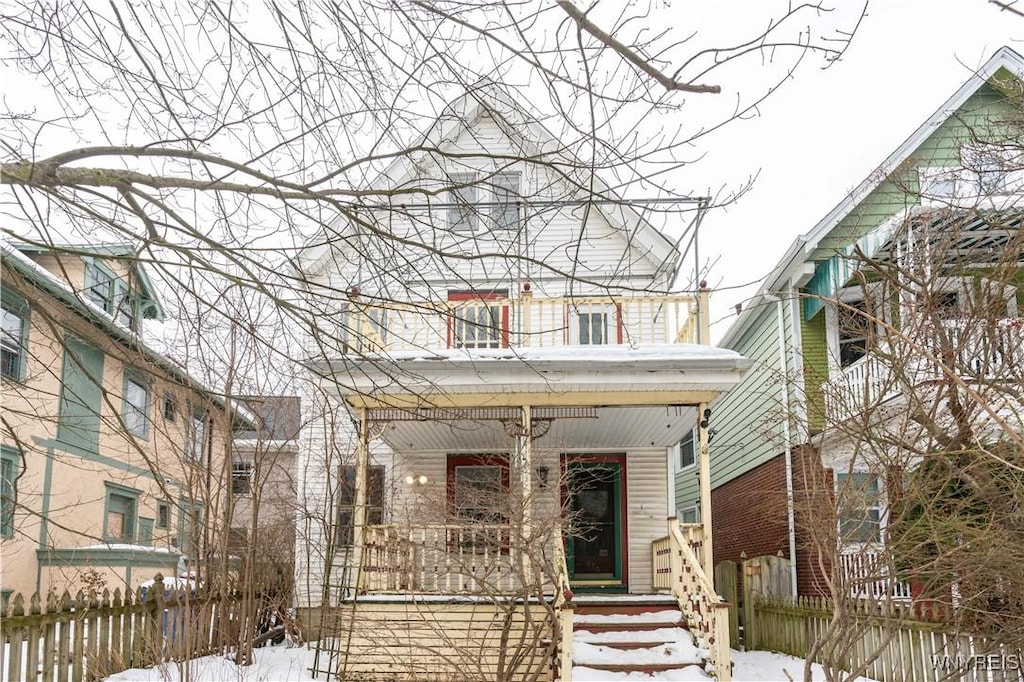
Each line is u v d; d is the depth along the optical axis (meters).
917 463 8.83
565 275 5.30
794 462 14.90
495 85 5.49
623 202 5.20
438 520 11.60
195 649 10.55
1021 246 8.12
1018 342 7.88
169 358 10.16
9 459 13.73
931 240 10.02
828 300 7.96
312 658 11.95
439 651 10.47
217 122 5.23
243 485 16.92
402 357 10.57
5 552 13.43
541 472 14.34
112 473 16.89
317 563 15.32
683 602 11.37
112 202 4.78
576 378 10.95
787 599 13.07
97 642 8.69
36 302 5.67
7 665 8.02
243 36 5.05
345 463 14.08
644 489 15.12
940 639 8.89
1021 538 7.47
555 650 9.93
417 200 13.52
